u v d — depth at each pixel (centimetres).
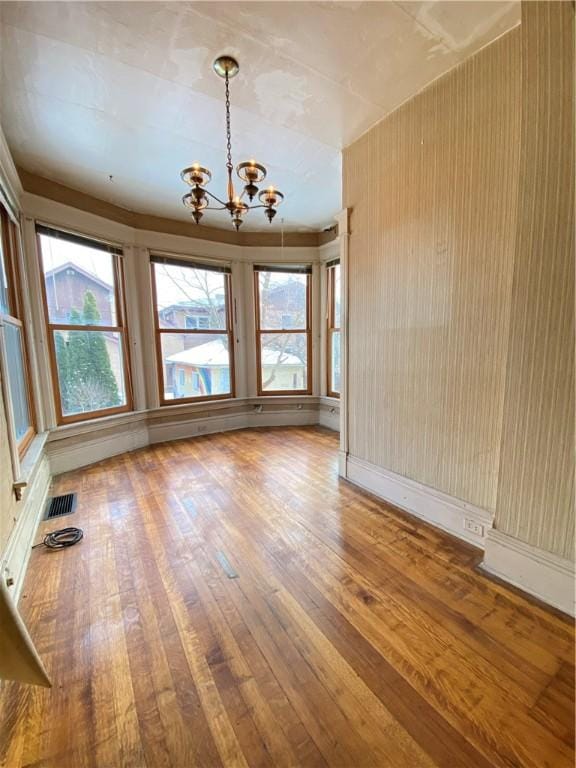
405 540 219
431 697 121
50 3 154
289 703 120
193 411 468
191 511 259
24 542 198
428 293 226
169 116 238
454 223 207
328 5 158
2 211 260
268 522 243
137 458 380
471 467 211
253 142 272
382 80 208
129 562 199
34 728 113
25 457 240
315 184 346
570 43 140
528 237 159
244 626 153
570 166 144
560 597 160
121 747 107
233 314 493
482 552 205
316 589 176
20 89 209
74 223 338
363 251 274
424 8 160
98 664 135
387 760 103
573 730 109
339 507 264
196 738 109
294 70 198
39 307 308
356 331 288
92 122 244
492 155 185
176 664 135
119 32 171
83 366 357
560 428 156
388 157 245
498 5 158
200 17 164
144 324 418
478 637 146
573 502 154
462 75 194
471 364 205
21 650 105
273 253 496
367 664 134
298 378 529
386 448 271
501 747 105
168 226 429
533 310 161
